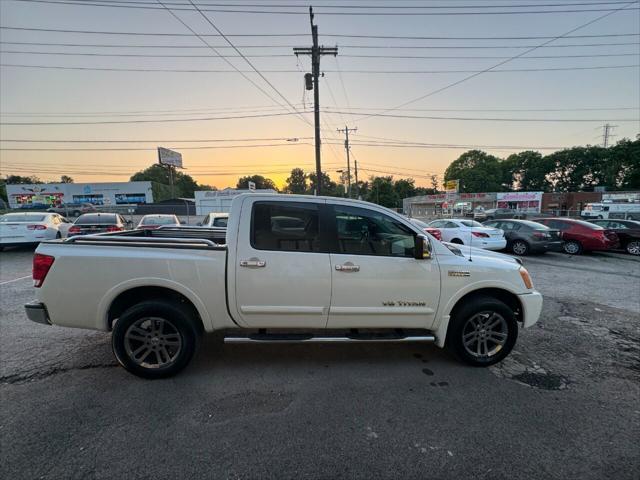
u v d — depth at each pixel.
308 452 2.13
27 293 6.00
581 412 2.59
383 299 3.10
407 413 2.55
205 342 3.81
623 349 3.80
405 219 3.24
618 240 12.07
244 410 2.56
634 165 56.50
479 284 3.24
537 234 11.59
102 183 49.62
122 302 3.08
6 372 3.10
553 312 5.18
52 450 2.11
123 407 2.57
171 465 2.01
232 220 3.04
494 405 2.67
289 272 2.98
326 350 3.65
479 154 79.38
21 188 47.47
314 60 17.81
